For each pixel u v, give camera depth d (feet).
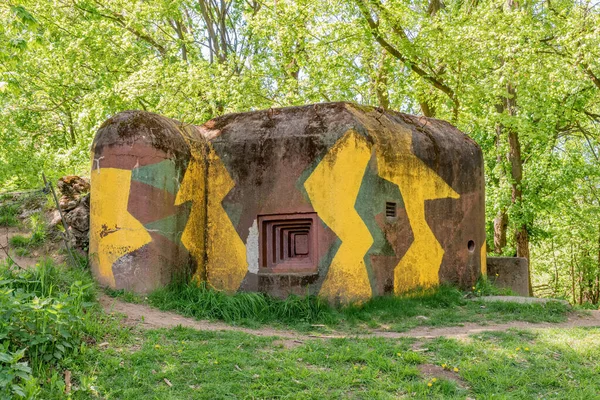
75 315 18.83
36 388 15.21
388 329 25.40
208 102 50.75
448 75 50.62
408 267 30.40
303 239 29.40
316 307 27.17
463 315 28.22
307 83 52.85
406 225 30.53
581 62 42.93
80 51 53.62
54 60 54.65
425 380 18.08
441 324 26.45
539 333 23.24
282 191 29.25
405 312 27.73
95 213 27.91
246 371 18.13
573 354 20.53
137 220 27.22
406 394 17.13
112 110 53.88
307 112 30.27
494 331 23.57
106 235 27.35
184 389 16.84
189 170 29.50
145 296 26.73
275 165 29.55
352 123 28.96
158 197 27.63
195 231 29.66
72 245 30.30
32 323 17.54
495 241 60.49
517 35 45.03
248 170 30.04
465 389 17.81
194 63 53.06
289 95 51.52
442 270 32.50
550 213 68.54
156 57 53.21
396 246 29.86
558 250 89.76
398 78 54.54
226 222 30.14
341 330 25.38
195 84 48.91
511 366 19.49
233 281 29.68
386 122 31.27
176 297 27.14
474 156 35.63
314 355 19.81
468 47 47.11
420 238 31.24
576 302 90.27
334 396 16.78
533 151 62.28
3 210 32.86
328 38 51.29
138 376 17.28
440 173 32.94
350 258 27.96
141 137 27.63
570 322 27.48
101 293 26.16
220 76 50.34
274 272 29.12
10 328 16.85
